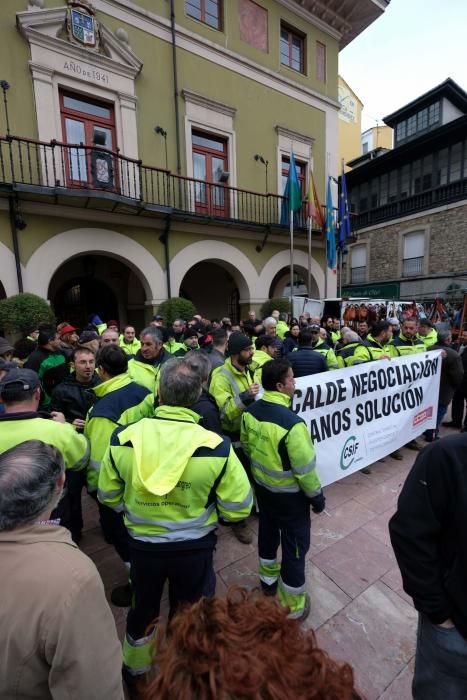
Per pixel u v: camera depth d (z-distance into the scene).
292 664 0.58
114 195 7.82
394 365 3.96
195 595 1.66
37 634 0.89
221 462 1.59
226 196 11.05
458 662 1.18
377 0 12.40
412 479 1.24
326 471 3.41
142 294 11.76
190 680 0.57
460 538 1.13
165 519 1.59
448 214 17.73
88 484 2.38
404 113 20.77
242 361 3.06
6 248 7.57
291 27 12.20
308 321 8.50
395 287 20.22
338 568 2.64
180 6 9.73
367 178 21.83
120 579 2.61
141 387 2.55
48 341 3.76
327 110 13.31
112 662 0.99
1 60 7.41
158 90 9.50
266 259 12.03
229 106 10.70
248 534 3.05
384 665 1.95
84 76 8.28
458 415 5.50
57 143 7.28
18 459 1.08
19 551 0.97
